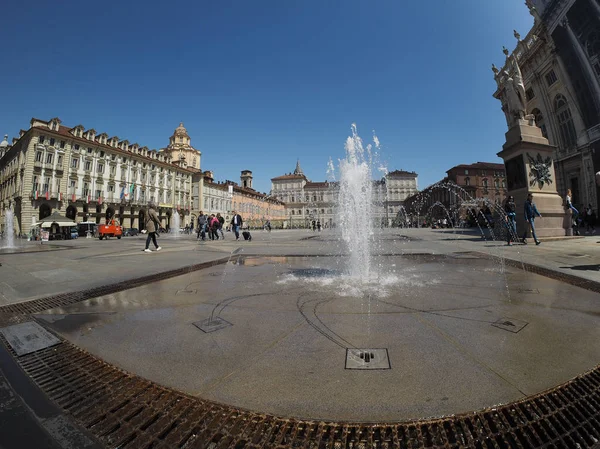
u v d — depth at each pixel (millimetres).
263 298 3318
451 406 1351
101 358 1900
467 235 16656
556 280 4078
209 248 10625
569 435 1201
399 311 2754
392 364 1733
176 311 2889
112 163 47156
